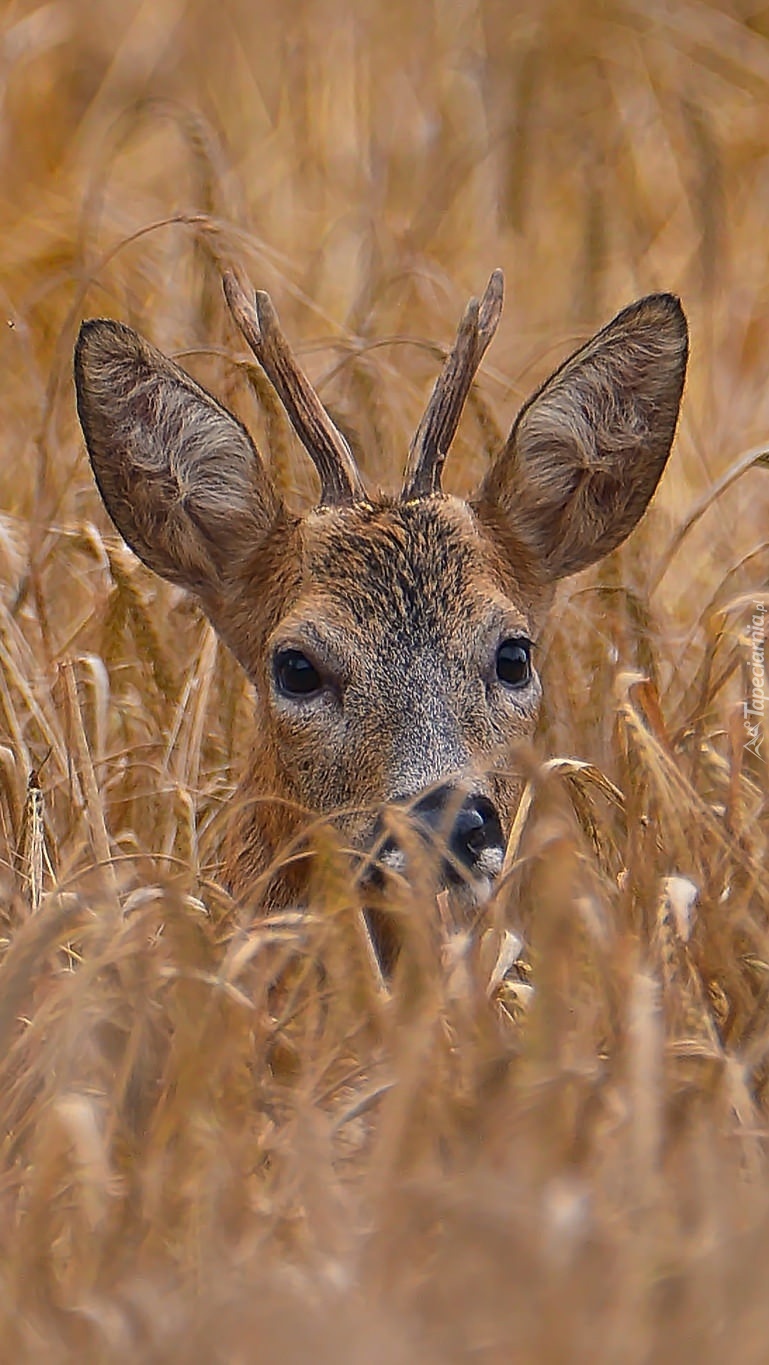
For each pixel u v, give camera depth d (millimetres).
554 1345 7520
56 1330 7926
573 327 17719
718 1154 8742
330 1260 8062
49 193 19234
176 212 17844
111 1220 8445
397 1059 9070
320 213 19375
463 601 11648
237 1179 8523
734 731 11781
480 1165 8539
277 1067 10023
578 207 19438
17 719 13094
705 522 15422
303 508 14195
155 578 14094
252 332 12539
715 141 19344
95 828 11461
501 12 20891
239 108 20859
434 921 9875
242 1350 7551
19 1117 9305
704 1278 7762
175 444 12406
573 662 13609
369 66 20797
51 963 10484
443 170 19484
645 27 20609
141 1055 9594
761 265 18594
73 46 21375
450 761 11102
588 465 12742
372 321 16969
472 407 15102
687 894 10258
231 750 13461
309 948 10047
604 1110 8930
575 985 10016
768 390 17016
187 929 9789
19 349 17078
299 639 11578
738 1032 10234
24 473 15766
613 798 11492
